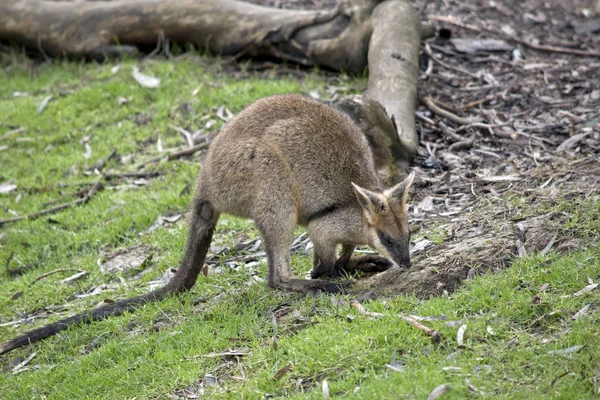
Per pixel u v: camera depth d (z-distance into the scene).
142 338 9.73
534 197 10.84
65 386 9.13
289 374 8.22
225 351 9.03
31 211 14.09
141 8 17.97
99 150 15.48
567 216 10.04
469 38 17.88
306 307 9.48
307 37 16.58
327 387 7.75
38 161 15.54
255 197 9.92
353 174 10.17
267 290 10.11
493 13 19.53
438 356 7.95
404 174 12.54
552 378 7.35
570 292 8.56
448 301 8.84
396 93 14.00
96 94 16.88
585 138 13.04
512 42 17.66
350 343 8.33
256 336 9.19
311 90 15.81
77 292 11.63
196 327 9.55
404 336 8.30
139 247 12.48
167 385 8.70
